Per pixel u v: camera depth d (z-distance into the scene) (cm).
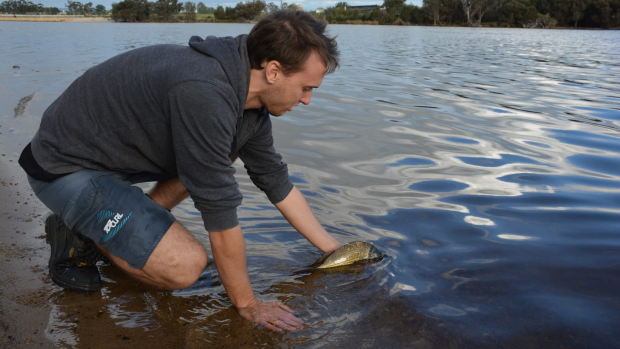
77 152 174
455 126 472
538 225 257
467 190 306
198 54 161
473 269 214
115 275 210
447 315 182
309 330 175
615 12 4744
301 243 242
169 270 180
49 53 1063
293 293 199
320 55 163
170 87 156
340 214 269
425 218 266
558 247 233
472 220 264
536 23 5062
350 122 482
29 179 185
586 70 1018
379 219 264
